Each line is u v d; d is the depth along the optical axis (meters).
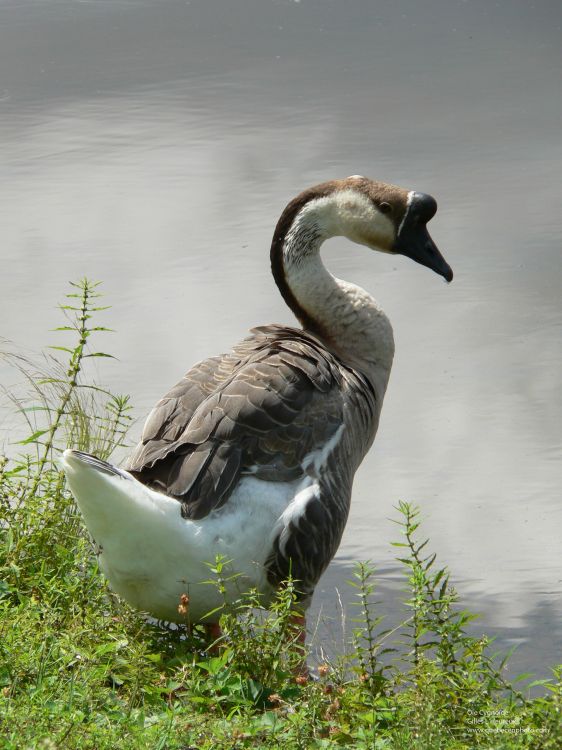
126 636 7.84
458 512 12.63
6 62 31.38
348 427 8.94
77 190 22.05
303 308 10.36
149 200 21.52
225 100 27.81
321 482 8.45
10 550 8.74
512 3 38.22
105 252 19.08
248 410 8.30
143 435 8.76
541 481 13.23
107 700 7.00
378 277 18.75
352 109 27.12
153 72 30.36
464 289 18.19
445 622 8.03
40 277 18.25
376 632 10.23
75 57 31.83
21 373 14.46
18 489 9.43
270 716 6.88
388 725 7.02
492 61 31.27
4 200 21.56
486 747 6.71
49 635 7.50
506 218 20.78
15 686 6.94
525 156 23.78
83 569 8.85
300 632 8.36
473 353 16.20
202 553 7.79
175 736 6.58
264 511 8.09
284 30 34.75
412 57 31.69
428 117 26.42
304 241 10.38
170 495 7.90
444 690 7.23
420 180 22.39
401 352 16.19
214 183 22.30
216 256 18.97
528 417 14.57
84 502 7.51
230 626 7.70
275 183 22.17
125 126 25.86
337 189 10.44
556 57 31.59
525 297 17.80
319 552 8.35
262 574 8.13
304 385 8.70
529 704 7.26
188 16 36.62
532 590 11.04
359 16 36.59
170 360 15.44
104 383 14.64
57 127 25.91
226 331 16.38
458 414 14.75
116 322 16.69
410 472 13.52
